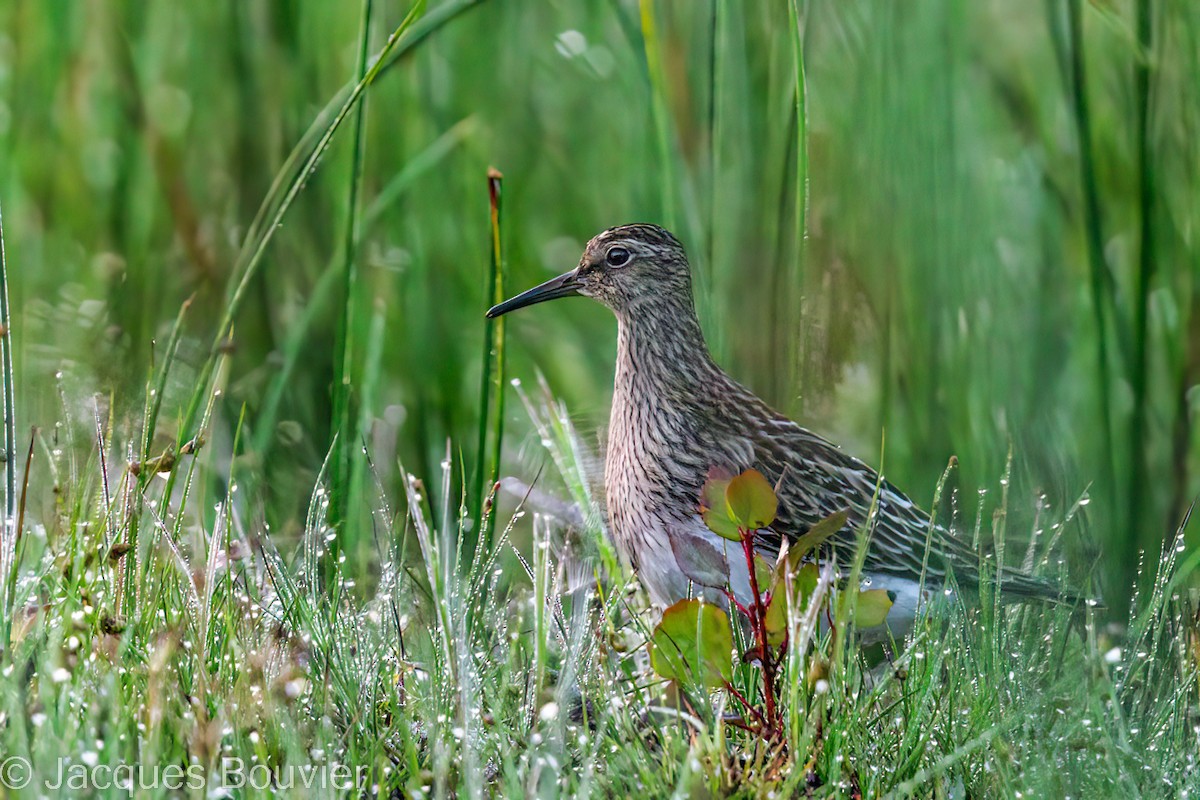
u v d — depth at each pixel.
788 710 7.15
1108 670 7.98
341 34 13.16
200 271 12.99
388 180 13.09
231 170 13.06
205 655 7.29
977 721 7.38
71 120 14.49
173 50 14.28
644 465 10.02
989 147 12.72
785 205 10.85
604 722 6.96
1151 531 10.39
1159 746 7.51
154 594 7.66
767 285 11.01
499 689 7.51
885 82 10.47
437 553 7.87
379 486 8.77
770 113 10.81
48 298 13.67
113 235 13.64
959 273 10.63
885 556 9.70
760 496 7.39
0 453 8.29
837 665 7.21
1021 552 9.84
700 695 7.33
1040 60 13.69
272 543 8.86
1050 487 10.28
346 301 9.82
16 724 6.28
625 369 10.26
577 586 8.59
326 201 12.69
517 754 7.06
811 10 10.34
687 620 7.34
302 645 7.54
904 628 9.63
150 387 9.45
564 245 14.91
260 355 12.38
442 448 11.49
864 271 10.67
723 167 11.01
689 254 10.66
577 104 15.27
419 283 12.37
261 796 6.33
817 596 6.95
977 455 10.45
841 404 11.52
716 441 9.96
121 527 7.84
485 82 14.31
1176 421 11.07
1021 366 11.14
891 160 10.51
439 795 6.49
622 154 14.16
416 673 7.47
